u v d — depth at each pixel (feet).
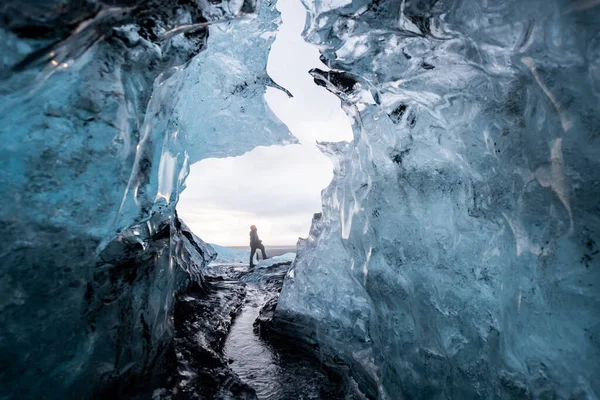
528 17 3.98
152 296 5.82
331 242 9.97
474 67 4.89
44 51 3.16
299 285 11.02
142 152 5.02
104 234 4.42
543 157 4.10
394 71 5.82
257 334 10.93
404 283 6.36
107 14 3.44
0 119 3.23
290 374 8.41
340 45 6.05
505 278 4.64
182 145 7.75
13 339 3.57
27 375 3.73
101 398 4.75
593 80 3.65
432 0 4.47
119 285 4.96
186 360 6.95
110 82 3.98
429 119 5.88
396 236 6.56
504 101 4.57
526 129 4.31
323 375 8.54
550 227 4.04
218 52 8.20
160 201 6.29
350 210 8.21
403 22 5.01
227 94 9.18
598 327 3.57
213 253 21.79
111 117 4.07
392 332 6.66
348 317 9.02
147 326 5.69
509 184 4.58
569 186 3.87
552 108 3.97
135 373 5.42
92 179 4.07
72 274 4.12
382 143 6.96
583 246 3.74
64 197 3.86
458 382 5.24
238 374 8.13
